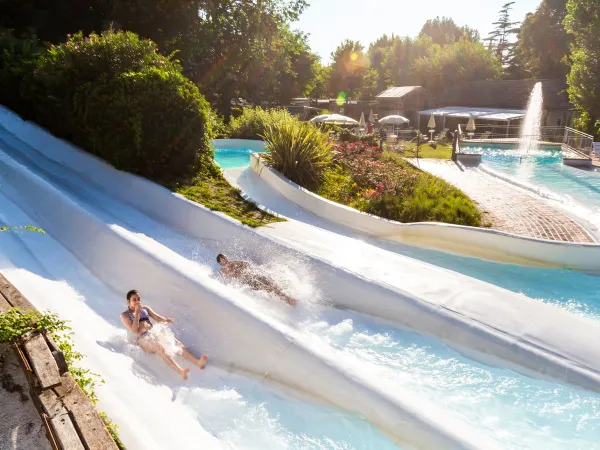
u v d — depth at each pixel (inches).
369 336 287.7
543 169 857.5
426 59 2240.4
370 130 1311.5
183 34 1158.3
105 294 304.8
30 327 203.3
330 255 365.4
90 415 162.4
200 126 518.9
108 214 429.1
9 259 311.9
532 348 259.4
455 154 927.7
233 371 247.8
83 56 539.5
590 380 239.6
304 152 590.9
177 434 186.4
